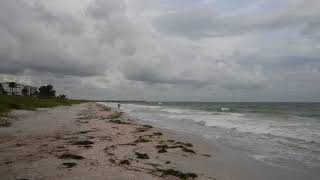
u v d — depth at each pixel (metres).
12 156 12.70
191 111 72.00
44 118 36.19
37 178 9.39
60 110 60.28
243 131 26.41
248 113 59.34
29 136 19.55
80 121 33.69
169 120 40.69
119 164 11.80
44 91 149.25
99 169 10.79
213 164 13.34
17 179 9.24
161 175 10.52
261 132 25.42
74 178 9.50
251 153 16.09
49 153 13.50
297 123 34.06
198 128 29.41
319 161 14.10
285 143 19.44
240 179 11.02
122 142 18.02
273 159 14.58
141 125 30.98
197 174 11.30
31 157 12.51
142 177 10.01
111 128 26.34
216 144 19.16
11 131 22.06
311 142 19.67
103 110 69.69
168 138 21.22
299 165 13.32
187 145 18.14
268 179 11.13
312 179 11.19
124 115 51.50
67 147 15.33
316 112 62.72
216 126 31.41
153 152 15.31
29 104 60.94
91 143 16.98
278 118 43.38
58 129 24.30
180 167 12.36
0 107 40.75
